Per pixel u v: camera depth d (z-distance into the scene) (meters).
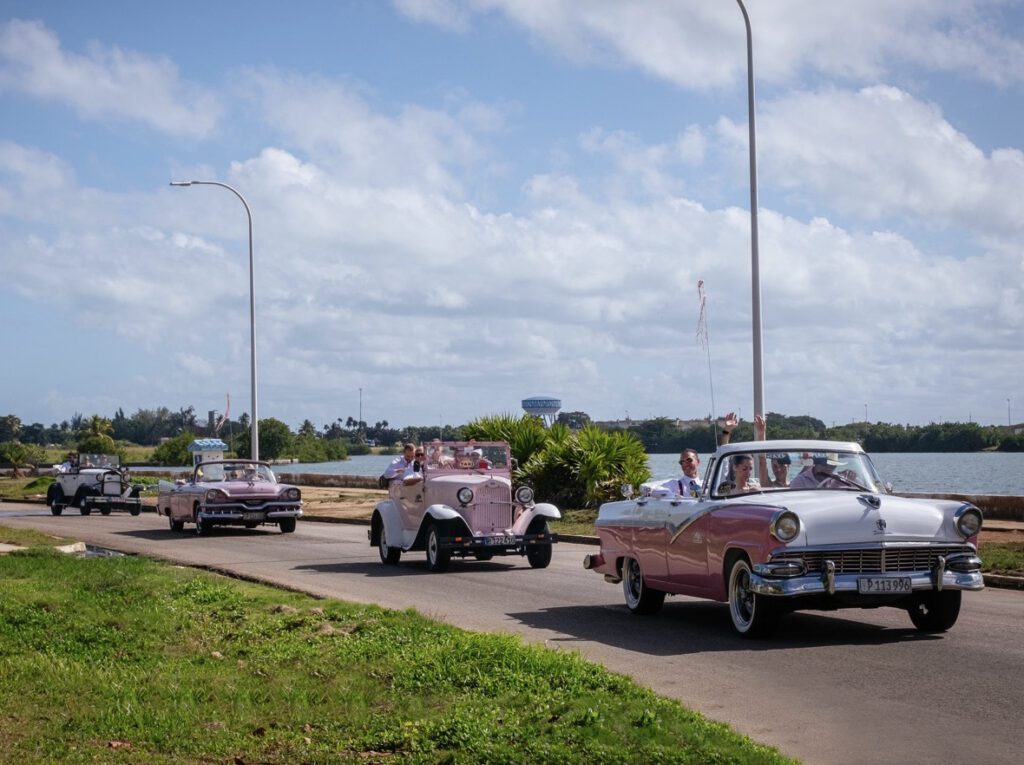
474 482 18.44
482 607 13.87
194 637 10.80
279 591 14.66
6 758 6.50
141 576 15.57
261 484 27.72
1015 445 63.47
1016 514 25.17
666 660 10.09
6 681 8.59
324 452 125.12
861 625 12.01
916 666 9.66
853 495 11.14
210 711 7.73
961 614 12.86
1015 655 10.14
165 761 6.54
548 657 8.97
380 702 7.98
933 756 6.93
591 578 17.33
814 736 7.43
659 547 12.52
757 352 21.94
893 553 10.66
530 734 6.91
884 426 64.44
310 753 6.71
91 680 8.61
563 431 33.91
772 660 10.02
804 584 10.44
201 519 27.03
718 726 7.19
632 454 31.58
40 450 105.38
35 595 13.06
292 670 9.12
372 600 14.55
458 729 7.01
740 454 11.97
